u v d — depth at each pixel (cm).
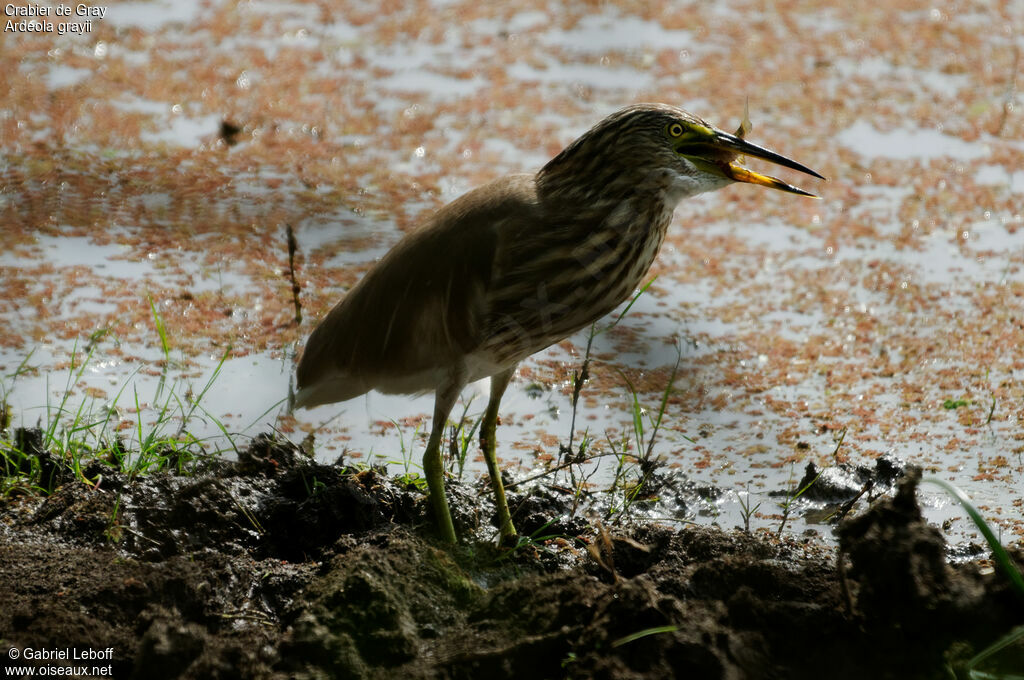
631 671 674
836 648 701
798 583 746
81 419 1027
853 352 1170
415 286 879
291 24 1970
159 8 2039
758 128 1609
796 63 1825
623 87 1733
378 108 1673
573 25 1978
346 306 921
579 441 1046
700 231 1410
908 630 696
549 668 698
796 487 973
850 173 1516
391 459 1010
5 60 1786
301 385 950
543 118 1641
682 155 872
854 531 725
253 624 756
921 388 1107
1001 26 1973
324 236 1365
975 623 694
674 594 751
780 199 1482
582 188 866
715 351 1177
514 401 1112
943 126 1636
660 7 2059
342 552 821
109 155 1534
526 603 727
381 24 1972
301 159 1536
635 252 888
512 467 1005
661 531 846
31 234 1345
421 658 703
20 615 714
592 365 1163
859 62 1836
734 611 711
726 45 1897
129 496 890
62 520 866
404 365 896
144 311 1203
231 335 1171
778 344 1187
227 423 1038
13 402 1043
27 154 1522
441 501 871
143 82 1736
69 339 1148
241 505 877
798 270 1319
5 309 1191
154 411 1046
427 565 754
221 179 1488
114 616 734
